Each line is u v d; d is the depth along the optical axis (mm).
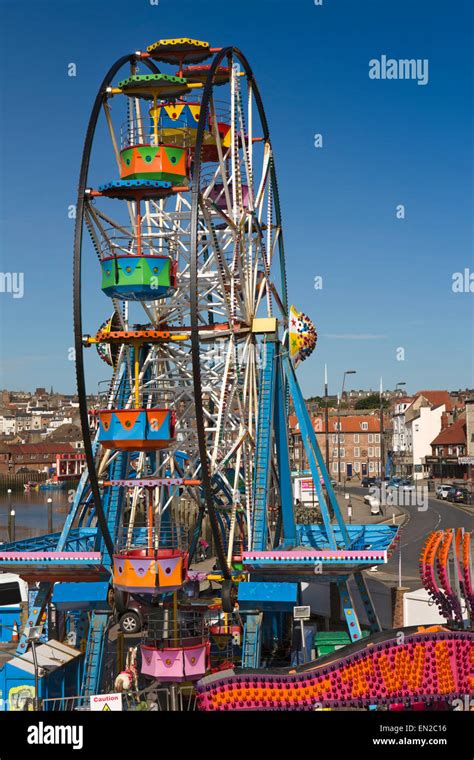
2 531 116062
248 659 30422
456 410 156875
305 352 44500
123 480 29797
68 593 31844
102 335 31094
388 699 23844
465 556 24875
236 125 36344
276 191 40812
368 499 107875
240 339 36094
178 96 33562
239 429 37000
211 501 29328
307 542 38781
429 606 32125
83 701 30500
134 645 38000
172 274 31188
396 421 167250
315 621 39250
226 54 33188
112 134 32969
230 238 36812
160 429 29656
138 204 31109
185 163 33281
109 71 32250
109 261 30578
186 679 27500
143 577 28766
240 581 32906
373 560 30172
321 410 191750
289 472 36500
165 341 31453
